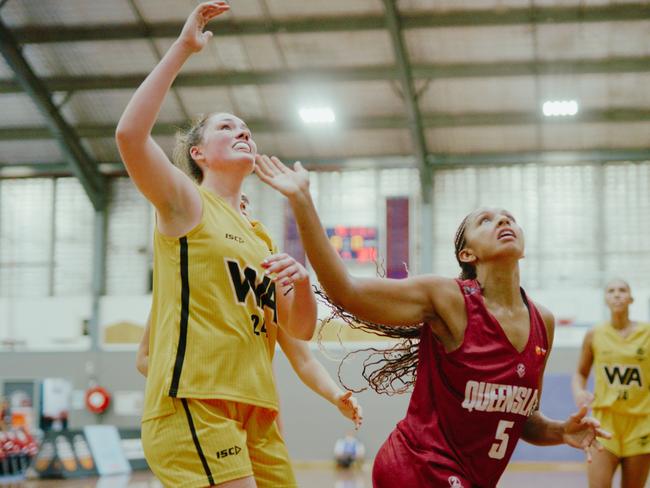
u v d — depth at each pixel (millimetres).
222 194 3488
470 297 3232
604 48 16141
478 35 16062
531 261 18250
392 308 3178
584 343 6684
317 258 3010
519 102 17344
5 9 16156
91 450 14578
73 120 18344
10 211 19891
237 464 3033
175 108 17875
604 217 18203
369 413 17344
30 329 19328
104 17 16250
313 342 17484
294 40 16406
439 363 3266
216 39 16516
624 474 6426
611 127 17812
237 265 3227
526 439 3596
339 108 17797
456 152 18500
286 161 19031
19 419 18688
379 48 16469
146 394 3174
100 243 19172
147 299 19000
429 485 3186
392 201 18609
